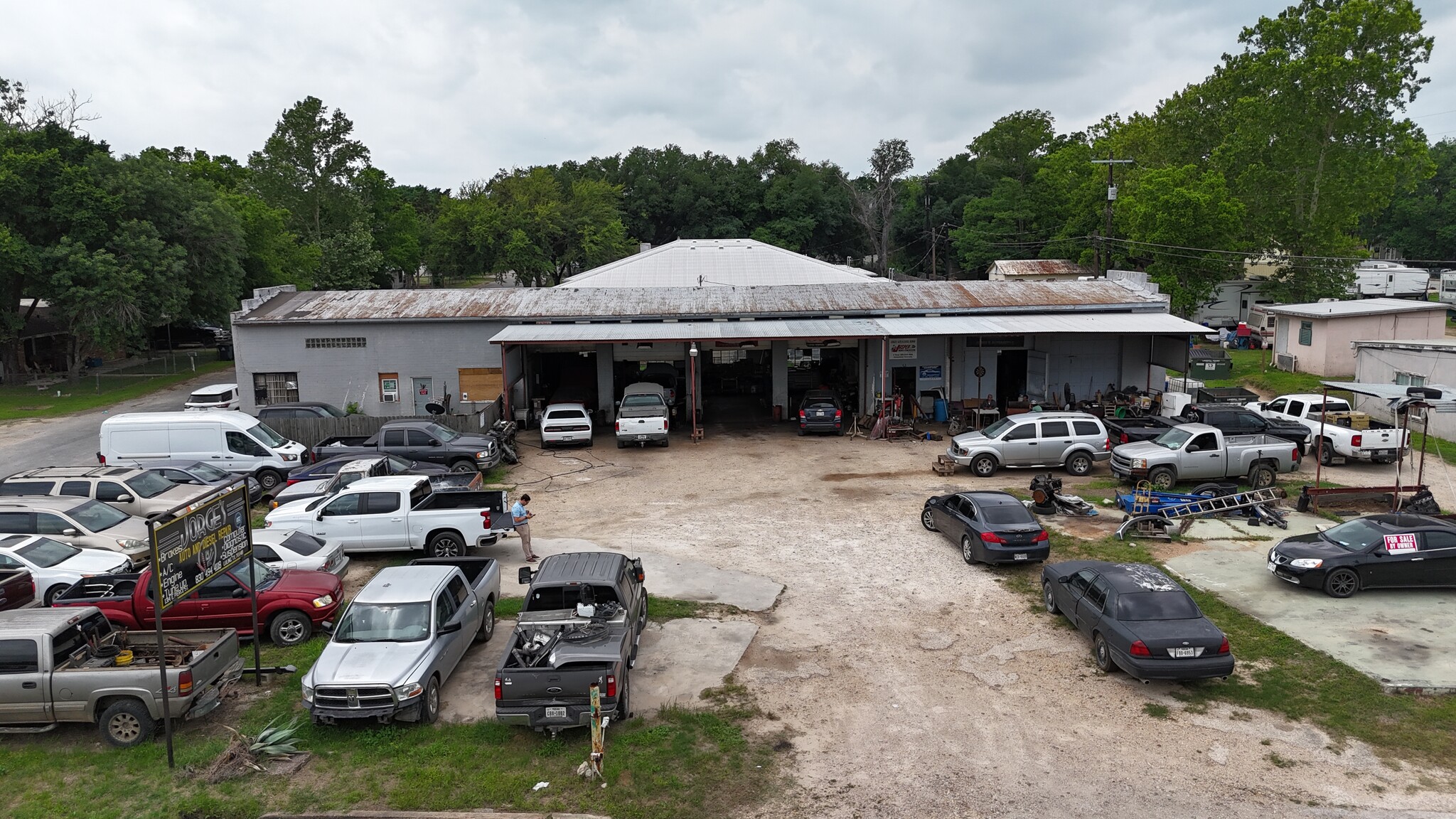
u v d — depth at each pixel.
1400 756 9.74
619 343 32.84
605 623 11.09
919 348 32.06
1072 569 13.84
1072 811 8.78
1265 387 37.22
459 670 12.34
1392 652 12.30
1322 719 10.58
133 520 17.92
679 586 15.44
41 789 9.39
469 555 17.19
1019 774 9.49
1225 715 10.73
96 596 13.21
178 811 8.94
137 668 10.30
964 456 23.33
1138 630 11.39
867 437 29.25
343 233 68.56
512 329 30.28
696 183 98.38
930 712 10.93
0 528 16.56
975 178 89.25
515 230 76.06
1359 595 14.52
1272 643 12.70
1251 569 15.89
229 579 13.30
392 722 10.67
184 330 60.25
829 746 10.13
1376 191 48.19
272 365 31.83
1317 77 46.88
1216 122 56.78
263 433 24.00
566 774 9.57
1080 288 34.06
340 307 32.84
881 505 20.75
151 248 41.25
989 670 12.07
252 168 68.19
